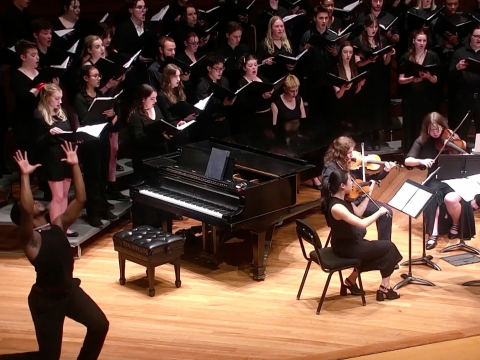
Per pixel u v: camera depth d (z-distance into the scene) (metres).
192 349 8.01
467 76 12.66
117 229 11.27
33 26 11.50
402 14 13.82
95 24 12.23
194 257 10.27
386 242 8.84
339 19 13.67
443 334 8.11
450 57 13.23
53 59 10.89
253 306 8.95
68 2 12.70
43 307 6.61
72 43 11.98
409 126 13.11
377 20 12.73
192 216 9.43
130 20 12.67
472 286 9.35
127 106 13.77
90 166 10.57
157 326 8.52
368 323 8.48
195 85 11.83
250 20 15.51
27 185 6.46
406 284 9.39
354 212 8.85
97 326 6.73
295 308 8.88
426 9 13.59
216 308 8.91
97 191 10.73
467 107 12.82
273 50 12.67
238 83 11.87
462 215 10.21
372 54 12.25
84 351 6.82
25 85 10.66
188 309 8.90
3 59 11.01
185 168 9.91
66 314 6.71
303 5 13.93
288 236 10.84
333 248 8.76
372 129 13.00
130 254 9.26
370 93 12.88
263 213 9.33
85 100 10.55
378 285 9.43
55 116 9.97
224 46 12.95
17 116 10.77
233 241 10.73
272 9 13.93
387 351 7.78
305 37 13.09
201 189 9.57
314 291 9.29
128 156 13.19
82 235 10.41
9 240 10.91
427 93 12.83
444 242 10.57
